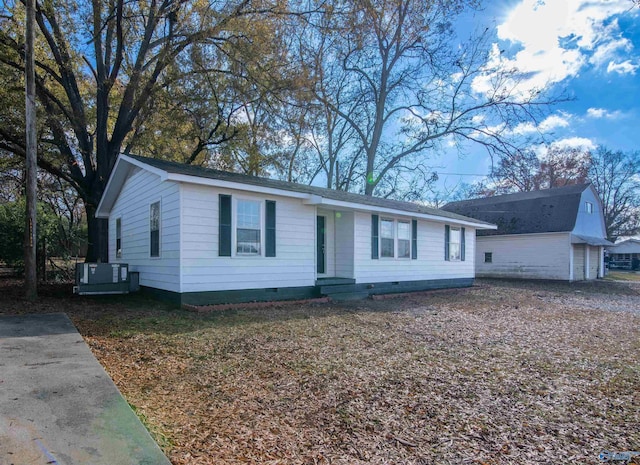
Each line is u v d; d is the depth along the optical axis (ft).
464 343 20.84
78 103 43.50
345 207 35.65
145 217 32.99
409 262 43.70
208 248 27.84
